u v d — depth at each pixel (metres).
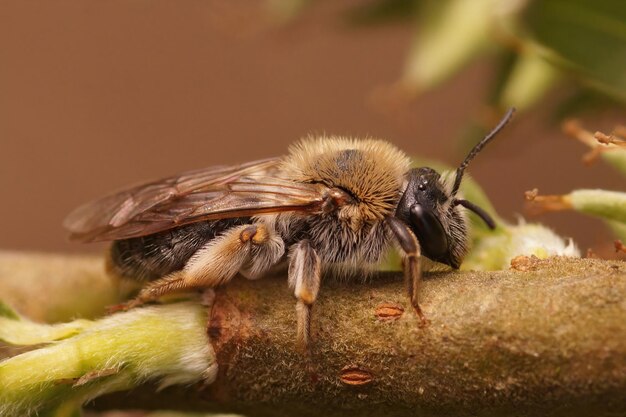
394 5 0.08
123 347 0.07
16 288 0.08
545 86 0.08
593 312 0.06
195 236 0.08
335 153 0.07
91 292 0.08
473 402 0.07
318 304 0.07
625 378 0.06
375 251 0.07
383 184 0.07
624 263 0.07
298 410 0.07
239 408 0.07
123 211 0.08
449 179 0.07
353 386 0.07
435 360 0.07
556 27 0.07
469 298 0.07
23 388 0.07
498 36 0.08
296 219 0.07
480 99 0.08
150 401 0.07
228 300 0.07
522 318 0.06
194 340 0.07
